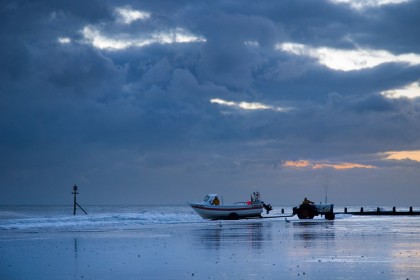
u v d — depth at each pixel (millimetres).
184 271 18297
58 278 17188
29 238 33594
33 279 17016
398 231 37719
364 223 51719
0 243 29781
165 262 20750
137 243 29453
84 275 17703
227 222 56656
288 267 18875
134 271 18391
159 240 31438
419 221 57156
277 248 25672
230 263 20172
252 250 24906
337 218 68938
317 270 18016
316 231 38312
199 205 65562
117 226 48938
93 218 59719
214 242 29703
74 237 34344
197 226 48188
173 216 69000
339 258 21266
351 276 16766
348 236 32844
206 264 20000
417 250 24062
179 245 28000
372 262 19922
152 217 63906
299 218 65312
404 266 18844
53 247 27375
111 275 17625
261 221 59000
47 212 138750
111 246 27766
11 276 17625
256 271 18062
